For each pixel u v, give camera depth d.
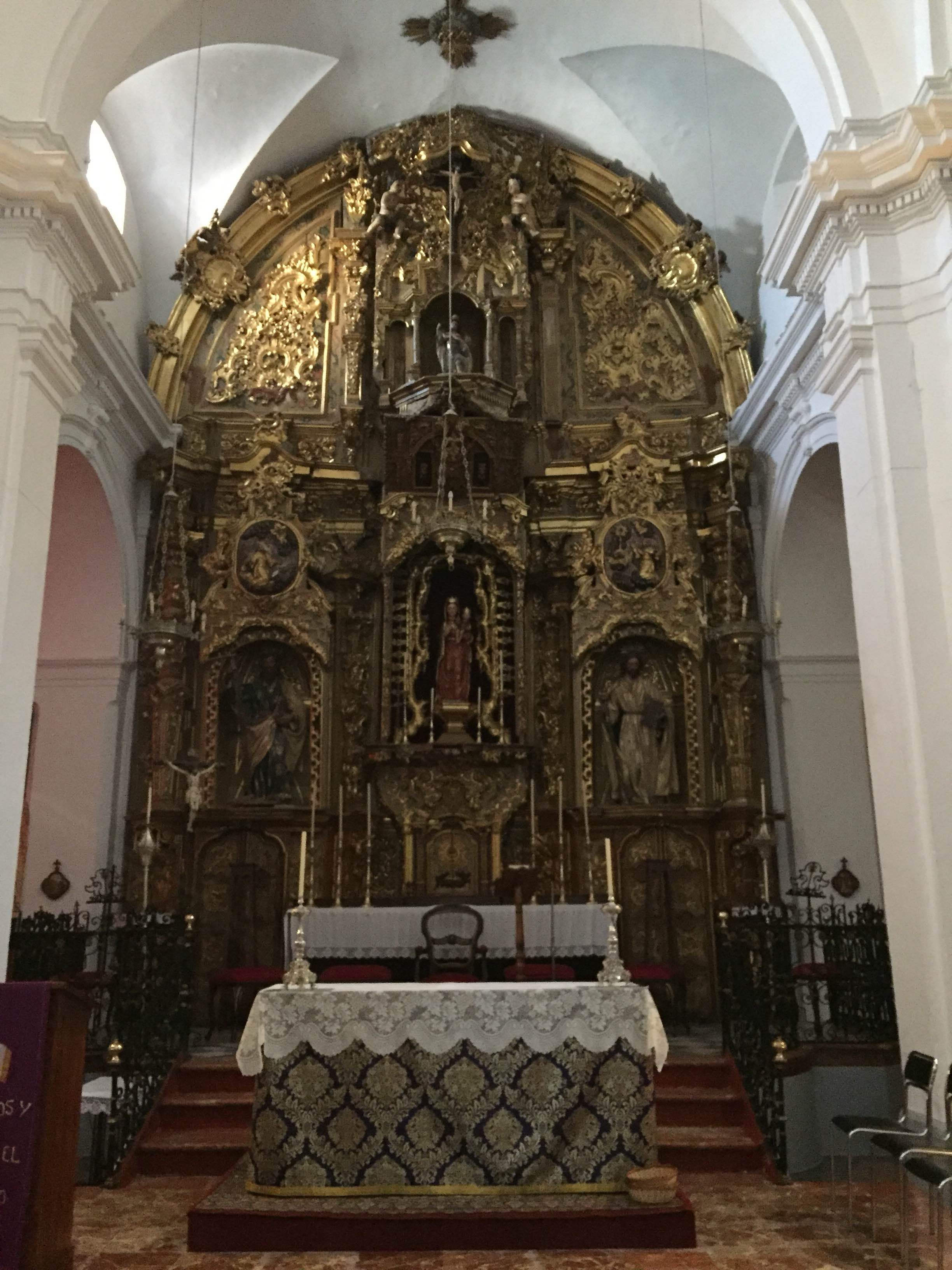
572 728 13.99
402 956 10.99
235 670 14.20
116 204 13.96
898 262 8.91
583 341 15.45
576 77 14.09
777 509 13.86
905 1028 7.86
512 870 8.07
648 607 14.17
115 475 13.36
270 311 15.29
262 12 12.52
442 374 14.43
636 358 15.36
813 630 13.80
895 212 8.91
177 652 13.48
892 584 8.45
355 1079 6.65
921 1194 7.46
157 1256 6.19
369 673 14.09
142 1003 8.47
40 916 10.66
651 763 14.07
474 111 15.23
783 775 13.55
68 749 13.45
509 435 14.44
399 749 13.45
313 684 14.00
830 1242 6.43
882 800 8.33
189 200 14.59
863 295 8.91
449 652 14.02
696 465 14.56
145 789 13.34
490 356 14.83
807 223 9.39
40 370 8.72
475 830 13.48
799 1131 8.60
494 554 14.21
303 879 7.34
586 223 15.76
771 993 8.58
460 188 15.42
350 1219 6.23
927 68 8.91
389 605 14.07
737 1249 6.29
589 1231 6.23
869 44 9.48
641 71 13.58
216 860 13.48
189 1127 8.64
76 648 13.64
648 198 15.45
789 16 9.86
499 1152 6.57
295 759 13.95
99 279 9.79
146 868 11.38
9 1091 5.11
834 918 11.35
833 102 9.46
